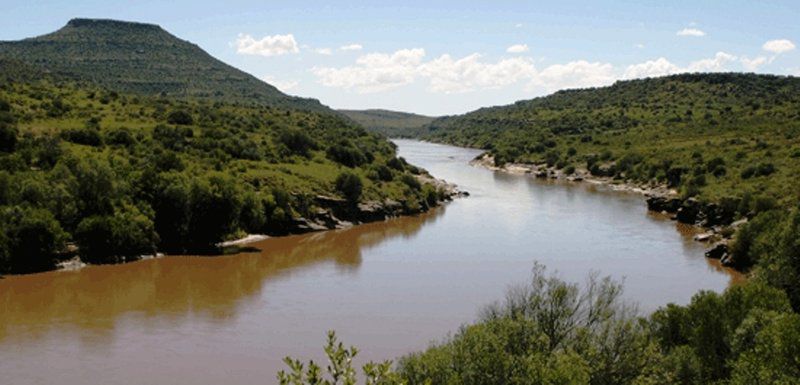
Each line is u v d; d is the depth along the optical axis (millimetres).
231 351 47969
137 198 84312
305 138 137375
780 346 28188
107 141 107938
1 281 66812
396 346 49562
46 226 71375
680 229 101938
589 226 103938
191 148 113875
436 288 66438
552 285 38625
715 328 36000
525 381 26328
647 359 30359
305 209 102688
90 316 56094
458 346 29031
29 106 121688
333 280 70000
